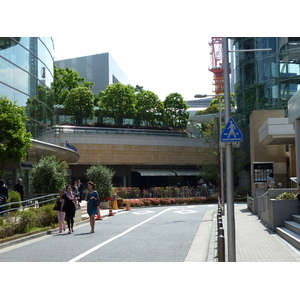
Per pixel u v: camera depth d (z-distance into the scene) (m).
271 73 54.53
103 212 32.00
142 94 72.69
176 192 49.78
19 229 17.11
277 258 10.66
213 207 38.75
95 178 36.84
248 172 59.19
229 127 9.84
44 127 33.50
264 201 20.67
